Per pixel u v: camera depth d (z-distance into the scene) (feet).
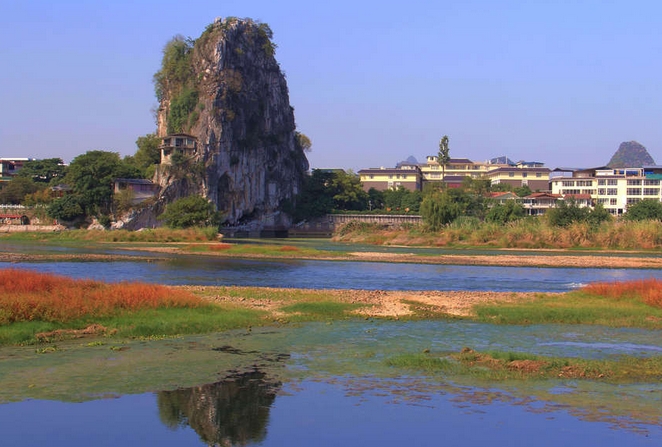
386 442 44.91
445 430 47.24
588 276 165.37
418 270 178.40
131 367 61.82
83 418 48.47
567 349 73.26
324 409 51.29
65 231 353.31
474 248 278.46
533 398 54.49
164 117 547.08
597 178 507.30
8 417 48.42
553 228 289.94
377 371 62.18
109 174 418.72
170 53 549.95
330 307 96.37
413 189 616.39
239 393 54.95
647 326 87.81
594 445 44.70
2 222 399.85
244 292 112.68
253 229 532.73
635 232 273.54
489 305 102.22
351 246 304.91
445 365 64.08
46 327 75.25
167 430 46.55
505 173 586.45
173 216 377.30
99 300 83.71
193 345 71.97
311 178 581.94
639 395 55.52
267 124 567.59
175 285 127.54
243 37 547.49
